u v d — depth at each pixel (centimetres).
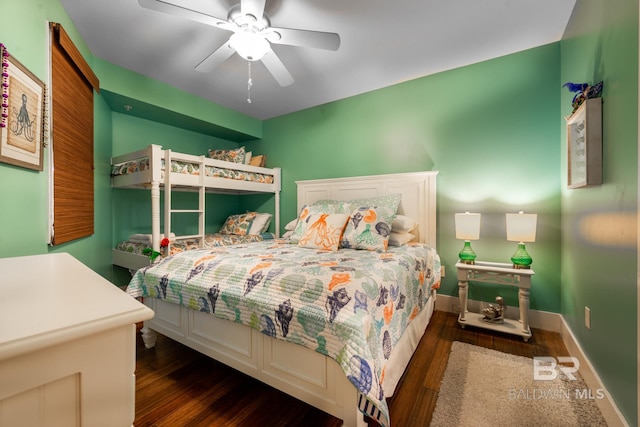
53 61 177
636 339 108
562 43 225
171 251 269
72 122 205
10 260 98
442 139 284
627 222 117
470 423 129
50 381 43
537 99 240
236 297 148
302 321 124
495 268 225
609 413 127
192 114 332
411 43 234
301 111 386
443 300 282
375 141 325
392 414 135
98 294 60
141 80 284
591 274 159
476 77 266
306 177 383
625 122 120
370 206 254
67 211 196
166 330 192
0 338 39
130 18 202
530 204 243
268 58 214
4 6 132
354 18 202
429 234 285
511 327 223
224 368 180
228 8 189
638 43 109
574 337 188
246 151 445
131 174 277
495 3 189
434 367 177
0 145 125
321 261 174
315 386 123
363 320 114
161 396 152
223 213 435
